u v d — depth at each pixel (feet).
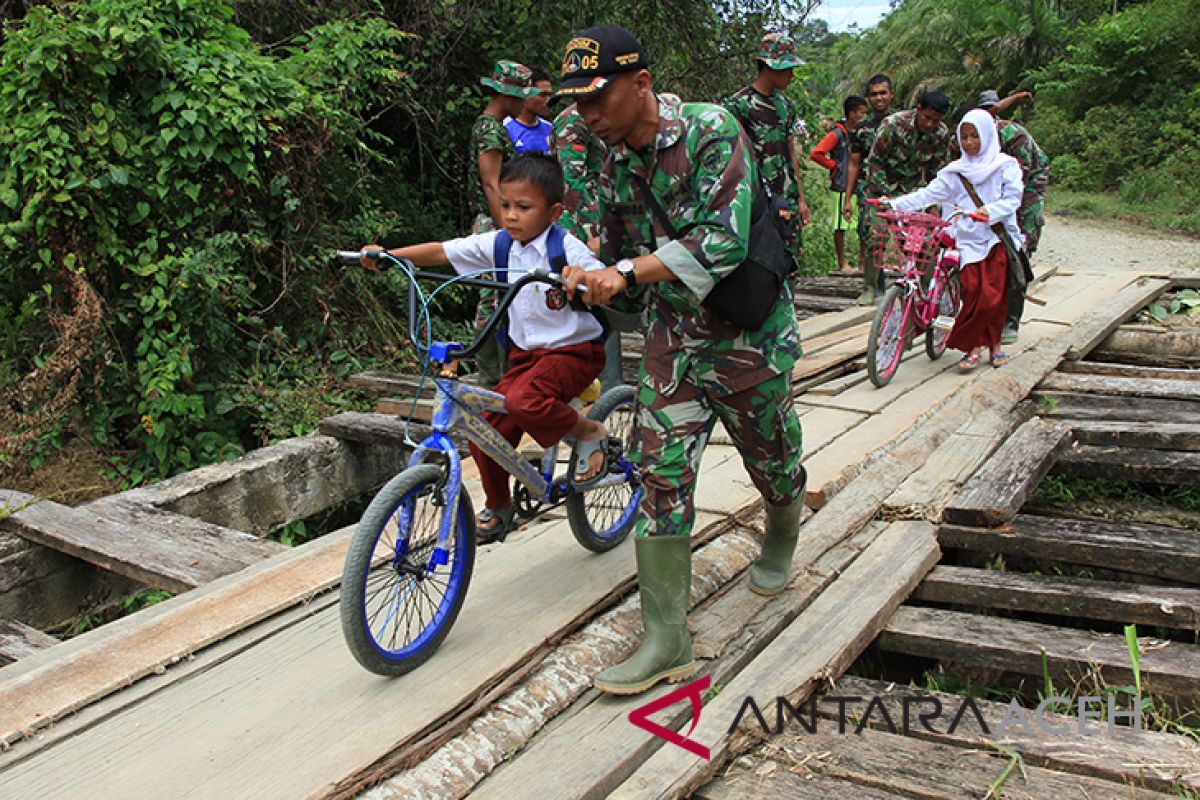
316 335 23.66
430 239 29.63
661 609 9.47
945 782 8.46
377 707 9.04
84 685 9.27
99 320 19.02
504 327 10.77
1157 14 69.51
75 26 18.60
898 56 93.45
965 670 12.60
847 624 10.86
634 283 8.43
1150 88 69.46
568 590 11.26
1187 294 29.84
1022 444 16.19
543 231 10.21
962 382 19.99
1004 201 19.63
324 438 18.38
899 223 20.29
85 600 14.82
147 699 9.25
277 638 10.39
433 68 28.63
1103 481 17.46
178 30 20.61
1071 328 24.50
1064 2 87.56
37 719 8.73
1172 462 15.71
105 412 20.08
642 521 9.53
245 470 16.61
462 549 10.11
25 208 18.61
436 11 27.66
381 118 29.78
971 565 14.17
